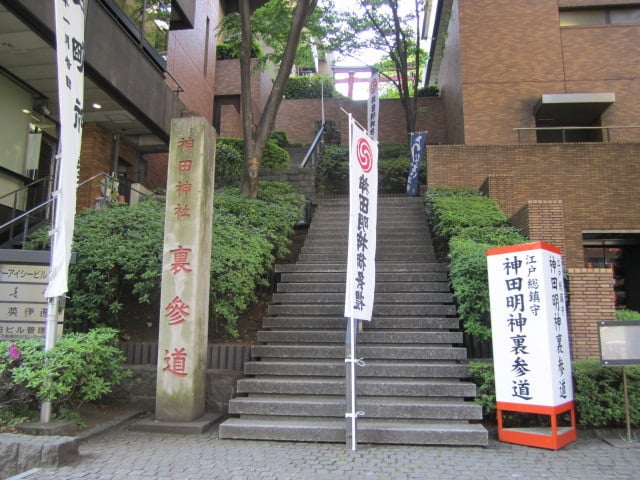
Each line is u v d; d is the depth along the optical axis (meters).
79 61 5.84
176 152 6.64
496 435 5.88
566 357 5.78
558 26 15.49
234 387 6.70
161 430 5.90
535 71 15.35
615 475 4.57
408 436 5.40
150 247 7.41
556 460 4.99
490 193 11.22
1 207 9.72
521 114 15.20
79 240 7.72
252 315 8.41
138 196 13.16
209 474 4.55
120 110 11.62
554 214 8.59
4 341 5.78
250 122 11.38
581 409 5.98
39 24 8.38
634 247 13.70
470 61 15.61
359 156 5.98
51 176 10.60
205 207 6.61
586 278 7.26
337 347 6.84
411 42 20.61
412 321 7.23
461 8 15.93
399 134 20.98
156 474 4.55
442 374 6.32
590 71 15.21
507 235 8.71
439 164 13.12
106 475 4.50
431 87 21.86
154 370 6.88
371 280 5.92
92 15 9.48
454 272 7.12
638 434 5.94
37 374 5.16
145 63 11.87
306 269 8.99
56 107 11.62
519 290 5.75
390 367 6.40
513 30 15.62
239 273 7.37
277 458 4.99
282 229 10.02
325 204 12.56
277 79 11.51
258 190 11.92
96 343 5.78
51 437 4.91
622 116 14.85
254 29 13.70
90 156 12.09
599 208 12.59
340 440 5.48
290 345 7.12
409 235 10.41
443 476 4.53
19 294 6.16
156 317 7.86
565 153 12.88
